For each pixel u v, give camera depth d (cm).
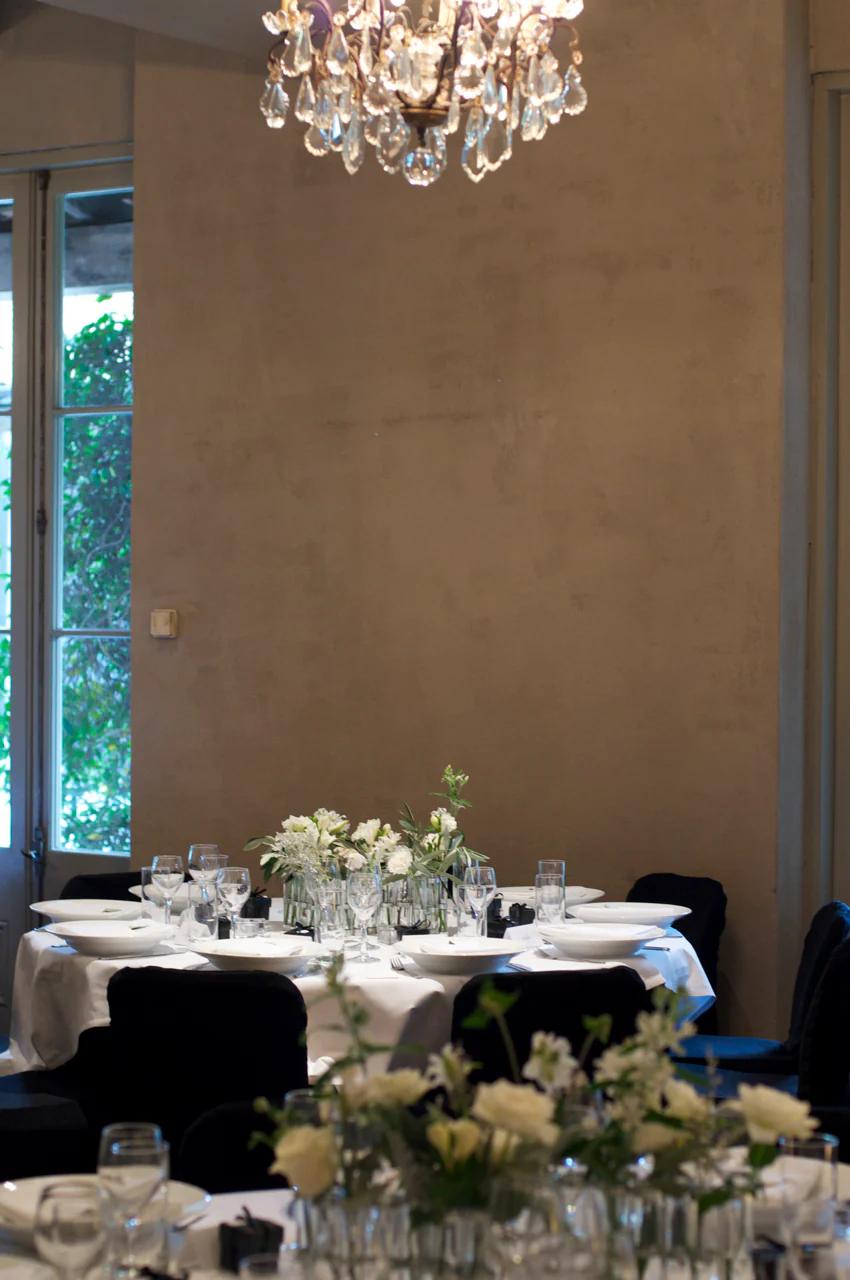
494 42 345
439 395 553
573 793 530
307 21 349
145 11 518
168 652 598
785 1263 149
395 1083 140
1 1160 266
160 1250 150
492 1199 133
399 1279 137
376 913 383
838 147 540
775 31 504
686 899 482
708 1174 145
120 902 435
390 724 560
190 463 596
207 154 595
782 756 505
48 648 652
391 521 561
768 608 504
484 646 545
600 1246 135
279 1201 190
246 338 587
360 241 567
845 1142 252
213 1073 310
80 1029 364
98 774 644
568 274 533
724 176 511
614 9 525
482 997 142
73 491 651
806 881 534
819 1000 333
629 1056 144
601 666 527
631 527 523
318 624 573
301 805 574
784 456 506
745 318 508
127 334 643
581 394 530
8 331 659
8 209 659
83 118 639
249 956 337
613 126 526
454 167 550
